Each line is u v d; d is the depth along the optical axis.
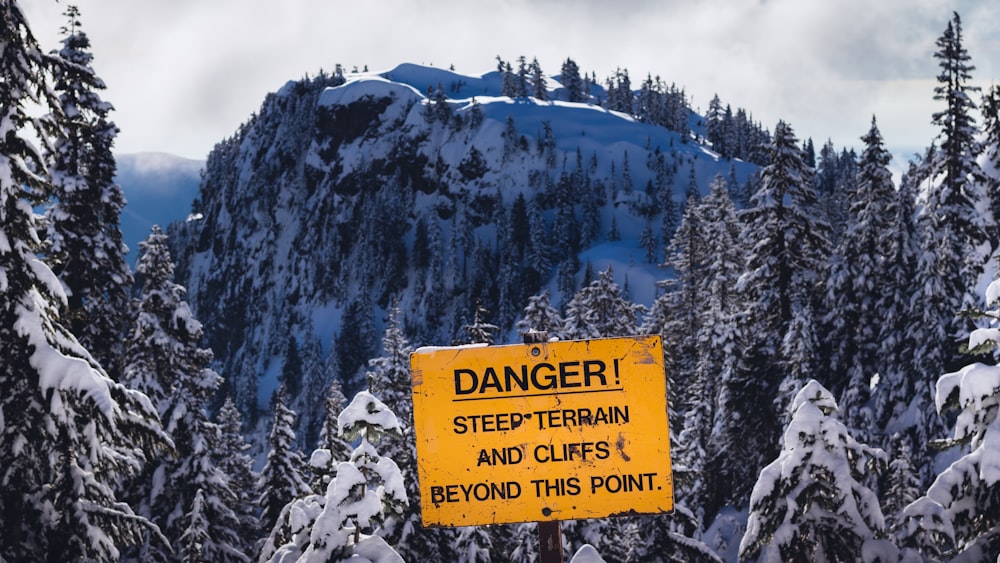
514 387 6.82
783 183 38.75
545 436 6.79
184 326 35.66
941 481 14.93
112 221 28.78
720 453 42.84
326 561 11.97
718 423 42.22
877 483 40.19
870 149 43.38
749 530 16.47
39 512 16.69
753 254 39.59
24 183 15.20
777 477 16.44
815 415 16.44
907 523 16.08
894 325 41.75
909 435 40.25
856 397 42.38
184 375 35.81
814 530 16.14
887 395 42.00
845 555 15.96
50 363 14.22
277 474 36.72
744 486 42.25
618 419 6.75
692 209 74.81
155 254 35.88
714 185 75.69
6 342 14.59
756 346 40.34
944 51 41.53
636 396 6.75
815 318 42.03
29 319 14.46
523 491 6.77
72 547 16.75
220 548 35.84
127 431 15.55
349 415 12.75
